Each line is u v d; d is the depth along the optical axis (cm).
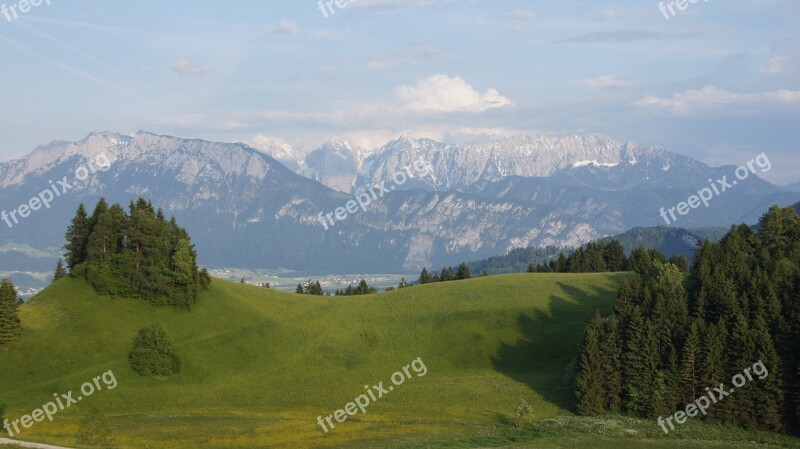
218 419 9675
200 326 13038
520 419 9538
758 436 9500
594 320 10956
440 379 11888
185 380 11438
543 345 12800
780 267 11675
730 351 10212
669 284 11731
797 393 9606
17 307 11681
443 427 9438
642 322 10725
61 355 11250
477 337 13212
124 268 13150
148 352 11400
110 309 12775
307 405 10656
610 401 10500
